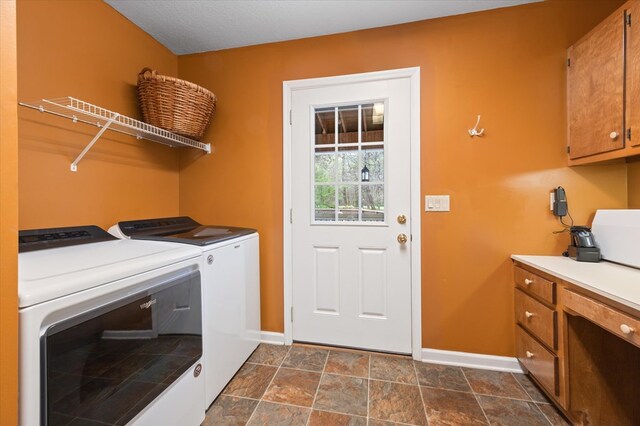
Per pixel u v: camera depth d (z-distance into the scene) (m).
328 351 1.91
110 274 0.83
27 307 0.62
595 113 1.38
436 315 1.78
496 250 1.70
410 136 1.80
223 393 1.49
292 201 2.02
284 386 1.54
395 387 1.53
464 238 1.74
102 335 0.82
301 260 2.00
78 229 1.37
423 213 1.79
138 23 1.77
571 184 1.59
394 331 1.86
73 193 1.39
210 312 1.36
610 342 1.18
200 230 1.76
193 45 2.04
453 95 1.74
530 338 1.48
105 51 1.57
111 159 1.60
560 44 1.60
